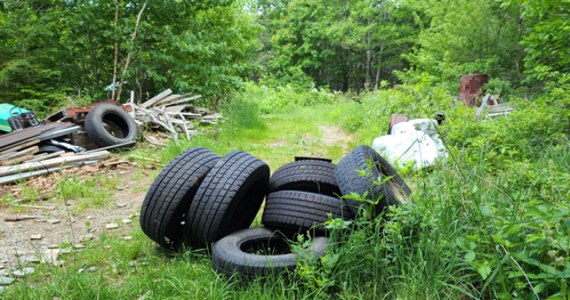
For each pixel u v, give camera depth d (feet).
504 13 44.11
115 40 41.91
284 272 9.70
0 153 23.65
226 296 9.53
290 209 11.64
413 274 8.93
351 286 9.41
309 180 13.35
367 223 10.36
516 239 8.35
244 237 11.69
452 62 47.37
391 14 104.47
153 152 29.25
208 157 12.88
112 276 11.13
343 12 111.96
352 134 39.11
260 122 42.42
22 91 38.68
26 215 16.52
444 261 8.98
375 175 11.28
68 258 12.31
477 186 10.49
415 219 9.97
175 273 10.81
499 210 9.57
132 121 31.71
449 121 22.84
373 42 107.24
